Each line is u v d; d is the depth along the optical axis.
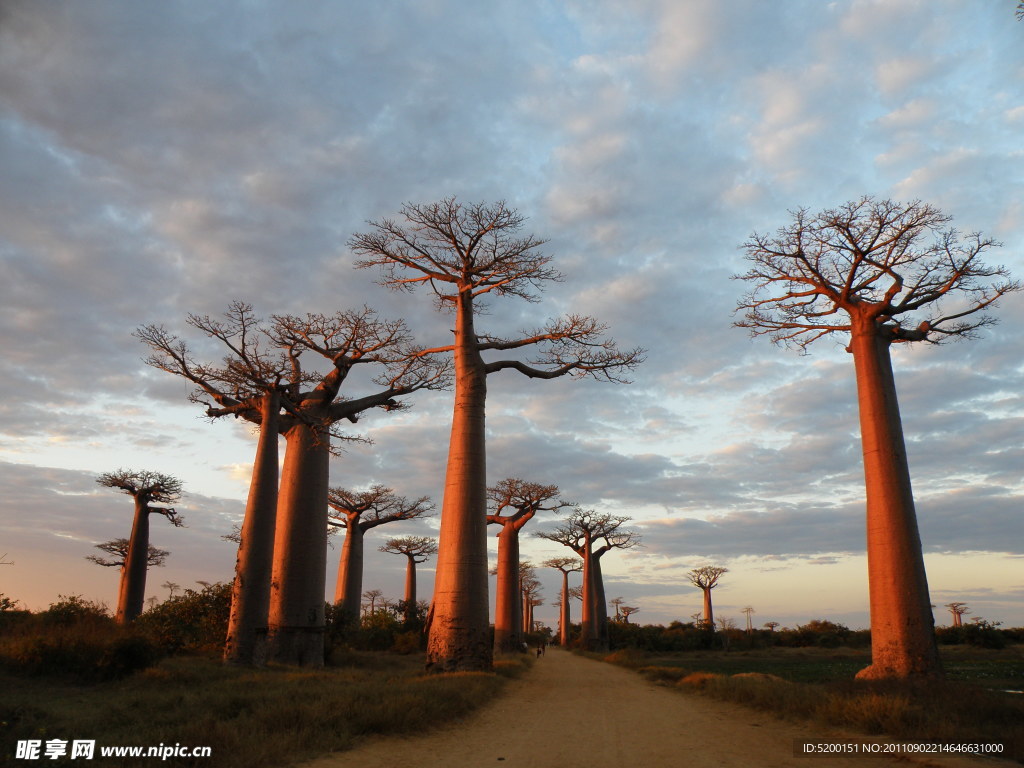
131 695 10.61
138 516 36.94
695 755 7.30
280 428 22.08
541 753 7.43
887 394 15.98
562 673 23.97
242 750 6.57
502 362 21.55
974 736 7.72
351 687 11.77
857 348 16.58
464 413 20.09
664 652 59.34
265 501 18.44
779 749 7.62
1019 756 6.85
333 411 22.84
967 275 15.83
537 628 117.62
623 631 67.06
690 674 20.05
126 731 7.30
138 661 12.88
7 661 12.25
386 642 36.94
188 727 7.18
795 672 26.06
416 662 27.14
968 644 50.94
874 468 15.47
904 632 14.16
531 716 10.83
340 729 7.97
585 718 10.59
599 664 33.12
